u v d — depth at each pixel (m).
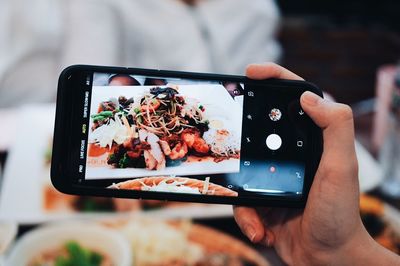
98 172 0.53
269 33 1.49
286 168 0.54
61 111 0.51
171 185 0.53
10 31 1.28
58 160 0.51
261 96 0.54
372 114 1.09
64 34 1.29
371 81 2.04
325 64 2.04
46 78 1.32
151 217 0.71
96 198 0.74
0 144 0.92
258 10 1.44
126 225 0.70
